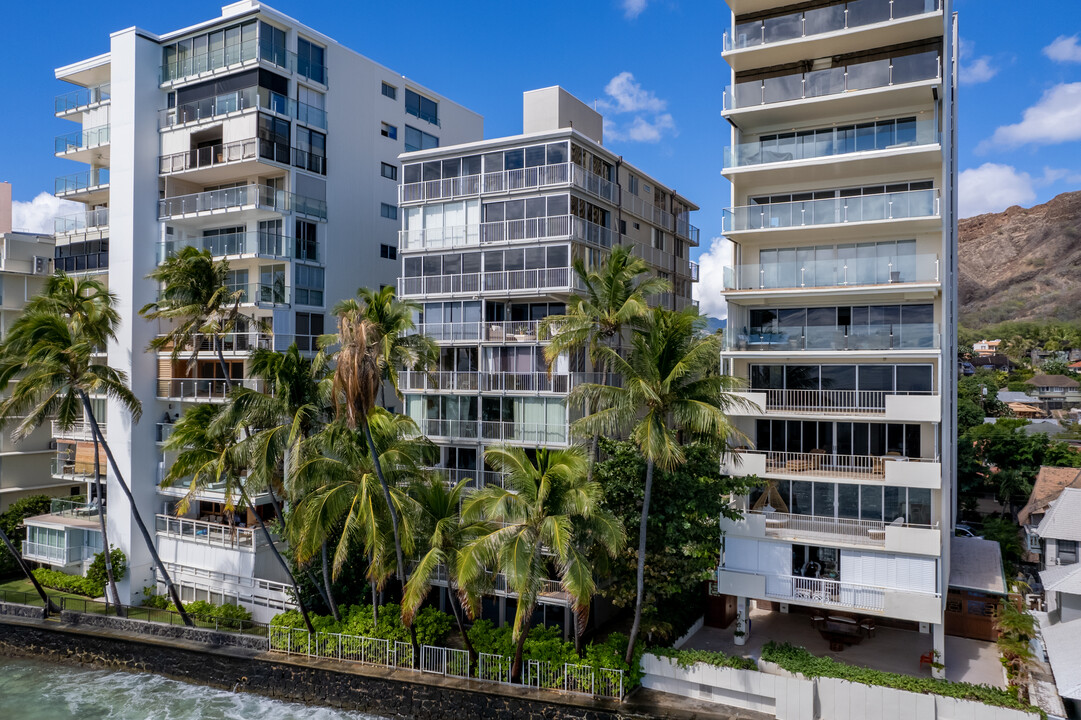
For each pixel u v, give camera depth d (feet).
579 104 135.44
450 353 124.47
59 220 146.51
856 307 99.14
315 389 99.60
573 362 113.80
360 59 145.07
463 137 172.76
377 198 148.36
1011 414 313.12
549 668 85.92
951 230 123.54
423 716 87.25
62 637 110.01
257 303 124.47
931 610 82.07
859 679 77.71
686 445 91.04
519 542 79.56
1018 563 134.92
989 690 73.67
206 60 130.93
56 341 111.55
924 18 90.74
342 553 87.92
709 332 106.32
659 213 151.84
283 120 128.57
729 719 78.18
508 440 116.16
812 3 101.09
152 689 98.68
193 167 129.59
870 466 94.22
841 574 88.33
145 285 130.00
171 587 110.73
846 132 96.99
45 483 155.22
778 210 99.30
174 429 111.04
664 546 86.99
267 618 112.78
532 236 117.19
